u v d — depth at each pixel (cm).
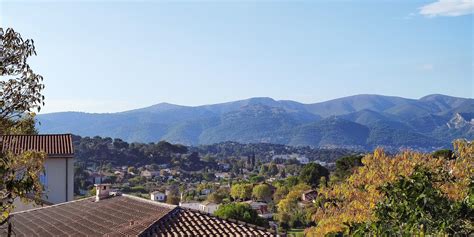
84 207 1919
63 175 2909
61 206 2081
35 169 1109
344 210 1587
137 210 1652
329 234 1247
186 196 8375
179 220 1446
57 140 3045
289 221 4556
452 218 698
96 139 13112
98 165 11338
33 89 1240
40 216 1969
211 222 1456
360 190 1540
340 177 2839
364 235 723
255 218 3991
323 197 1741
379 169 1507
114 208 1762
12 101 1225
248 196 7562
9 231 1206
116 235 1397
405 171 1434
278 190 6788
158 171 12388
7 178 1034
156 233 1348
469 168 1213
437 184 916
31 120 1271
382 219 730
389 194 741
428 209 707
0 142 1204
